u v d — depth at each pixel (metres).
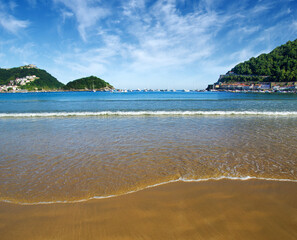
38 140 8.34
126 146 7.31
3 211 3.34
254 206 3.39
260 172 4.91
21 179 4.63
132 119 14.42
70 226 2.93
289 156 6.16
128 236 2.69
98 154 6.43
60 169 5.21
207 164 5.46
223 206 3.39
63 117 15.70
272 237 2.65
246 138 8.52
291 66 165.50
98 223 2.98
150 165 5.41
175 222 2.96
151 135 9.12
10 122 13.27
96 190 4.05
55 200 3.69
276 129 10.61
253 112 17.88
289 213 3.19
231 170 5.03
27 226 2.93
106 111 19.66
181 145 7.41
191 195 3.78
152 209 3.32
